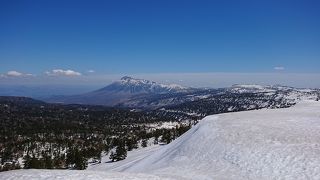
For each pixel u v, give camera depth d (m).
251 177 38.72
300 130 53.19
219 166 44.94
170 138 172.25
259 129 55.56
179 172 45.47
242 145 48.25
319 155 39.53
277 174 37.62
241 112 86.25
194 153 54.34
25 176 29.80
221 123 64.31
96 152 161.75
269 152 43.28
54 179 29.00
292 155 40.84
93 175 31.45
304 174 35.91
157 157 70.12
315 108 97.81
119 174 33.12
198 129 67.50
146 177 32.62
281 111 87.62
